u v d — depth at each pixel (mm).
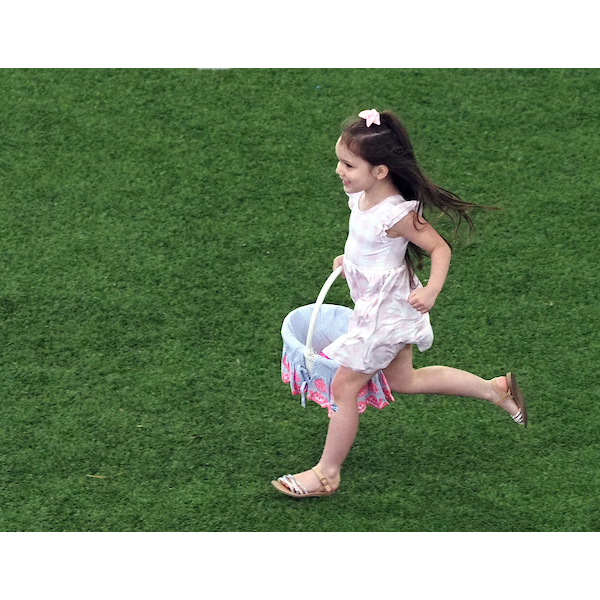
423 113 10883
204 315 8984
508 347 8734
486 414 8266
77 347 8711
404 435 8125
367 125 6656
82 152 10531
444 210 7176
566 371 8531
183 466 7863
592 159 10383
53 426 8125
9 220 9859
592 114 10859
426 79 11281
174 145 10602
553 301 9086
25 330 8844
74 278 9297
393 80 11266
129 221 9852
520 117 10836
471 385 7816
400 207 6809
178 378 8484
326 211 9914
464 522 7523
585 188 10094
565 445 8000
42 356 8641
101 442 8016
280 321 8953
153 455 7934
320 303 7238
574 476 7789
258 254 9523
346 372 7246
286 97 11094
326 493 7645
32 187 10180
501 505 7617
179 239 9672
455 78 11281
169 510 7598
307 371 7441
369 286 7066
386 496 7699
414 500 7672
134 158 10469
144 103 11047
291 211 9930
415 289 6984
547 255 9477
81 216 9898
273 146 10570
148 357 8648
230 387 8422
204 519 7551
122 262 9453
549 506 7605
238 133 10719
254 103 11031
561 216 9836
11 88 11195
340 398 7324
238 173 10305
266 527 7508
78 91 11180
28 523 7488
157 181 10242
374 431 8156
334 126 10742
